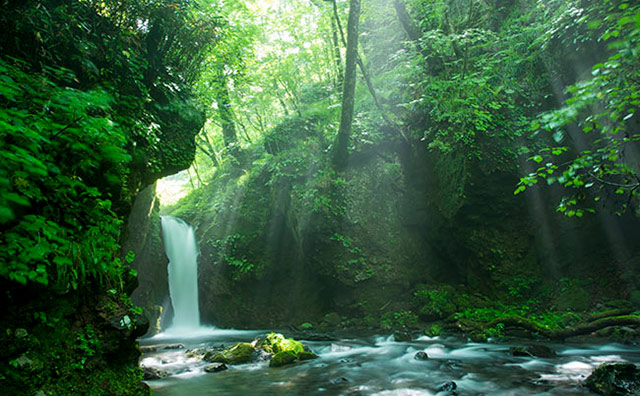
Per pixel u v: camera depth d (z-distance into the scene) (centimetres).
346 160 1152
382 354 716
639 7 300
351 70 985
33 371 299
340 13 1275
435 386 503
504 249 988
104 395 341
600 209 871
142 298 1216
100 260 368
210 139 2047
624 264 869
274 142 1279
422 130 1150
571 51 837
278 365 646
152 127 592
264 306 1295
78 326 353
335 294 1148
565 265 950
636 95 309
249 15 1199
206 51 789
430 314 969
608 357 614
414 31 1144
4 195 237
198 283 1429
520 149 940
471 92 956
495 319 839
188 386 532
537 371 547
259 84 1342
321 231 1112
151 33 652
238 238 1359
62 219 346
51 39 475
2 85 293
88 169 394
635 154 694
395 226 1155
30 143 291
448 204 1038
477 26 1134
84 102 353
